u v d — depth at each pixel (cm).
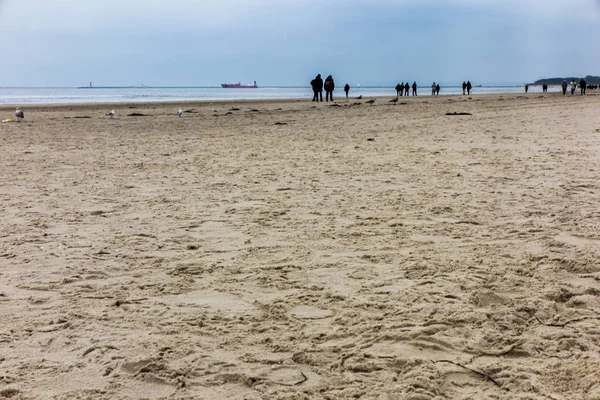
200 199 775
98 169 1065
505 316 380
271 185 870
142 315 395
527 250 518
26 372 317
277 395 290
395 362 322
